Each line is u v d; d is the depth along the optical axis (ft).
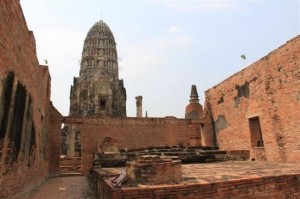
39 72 41.57
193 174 25.82
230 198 20.42
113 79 180.96
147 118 73.46
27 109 30.55
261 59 52.85
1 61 19.17
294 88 44.27
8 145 22.40
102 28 194.90
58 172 61.52
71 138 135.23
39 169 43.24
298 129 43.27
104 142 68.69
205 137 71.61
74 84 179.42
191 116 92.63
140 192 18.02
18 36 24.71
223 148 65.92
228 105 64.59
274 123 48.70
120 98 175.63
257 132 56.44
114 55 191.11
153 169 20.56
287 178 23.72
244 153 54.19
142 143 71.56
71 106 173.37
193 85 96.84
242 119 58.80
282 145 46.55
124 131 70.95
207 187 19.84
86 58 184.34
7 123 21.72
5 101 20.77
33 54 34.58
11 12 21.57
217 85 69.92
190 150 50.93
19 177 27.20
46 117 54.08
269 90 50.29
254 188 21.80
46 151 54.49
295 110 44.01
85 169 65.31
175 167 21.02
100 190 27.37
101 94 162.40
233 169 30.42
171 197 18.57
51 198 31.89
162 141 73.10
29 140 32.55
